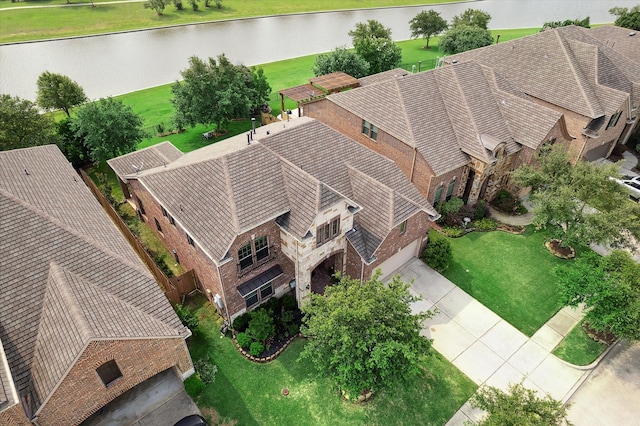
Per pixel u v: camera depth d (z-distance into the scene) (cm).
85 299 1700
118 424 1841
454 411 1972
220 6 9575
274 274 2305
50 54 6806
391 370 1719
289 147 2467
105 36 7700
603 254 2825
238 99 3966
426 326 2359
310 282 2359
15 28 7738
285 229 2108
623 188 2602
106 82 5809
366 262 2275
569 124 3531
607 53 4056
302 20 9125
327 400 1997
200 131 4291
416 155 2955
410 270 2717
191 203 2198
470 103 3194
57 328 1611
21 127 3206
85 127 3325
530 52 3881
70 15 8569
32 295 1703
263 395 2006
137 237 2867
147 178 2408
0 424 1404
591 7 10694
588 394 2061
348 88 4397
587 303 2125
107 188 3309
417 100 3139
